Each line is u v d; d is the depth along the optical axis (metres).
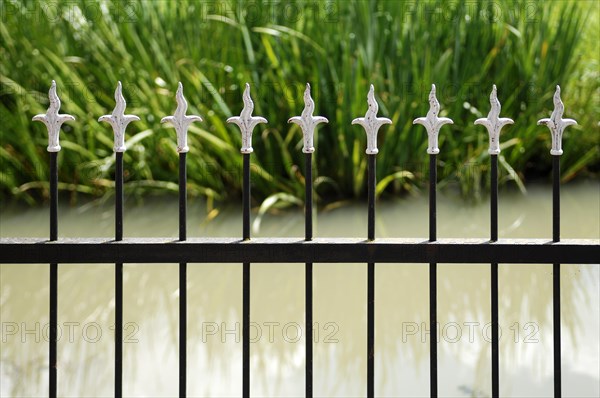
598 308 4.64
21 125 6.59
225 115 6.38
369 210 2.69
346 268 5.23
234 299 4.86
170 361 4.18
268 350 4.29
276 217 6.09
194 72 6.50
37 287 5.12
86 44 6.79
